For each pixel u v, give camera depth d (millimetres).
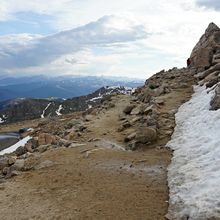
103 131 31547
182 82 42781
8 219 16016
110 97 51438
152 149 24500
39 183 20391
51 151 26953
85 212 15922
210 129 23219
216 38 47750
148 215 15023
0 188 20188
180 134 25297
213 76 38188
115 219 14969
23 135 56375
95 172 21031
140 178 19359
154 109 32062
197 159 19312
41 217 15891
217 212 13258
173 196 16016
